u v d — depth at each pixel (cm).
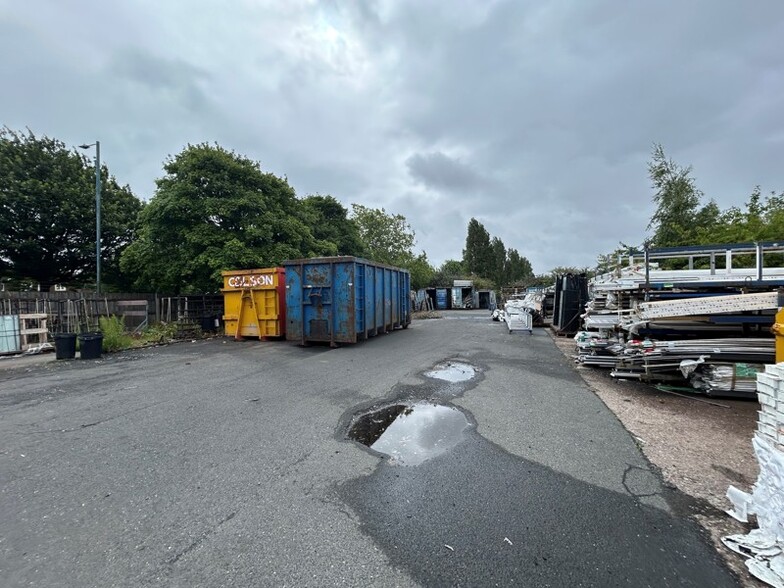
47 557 214
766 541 214
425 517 249
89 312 1316
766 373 247
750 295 533
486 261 5494
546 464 323
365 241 3316
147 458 342
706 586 190
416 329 1445
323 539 227
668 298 665
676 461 327
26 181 1673
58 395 561
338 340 970
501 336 1211
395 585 191
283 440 379
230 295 1191
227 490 286
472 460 332
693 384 550
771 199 1354
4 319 970
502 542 224
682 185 1516
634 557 210
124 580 196
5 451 362
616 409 469
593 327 782
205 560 210
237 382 617
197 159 1503
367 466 323
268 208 1658
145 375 686
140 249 1500
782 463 213
